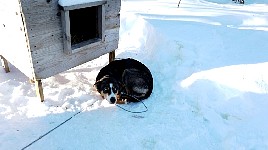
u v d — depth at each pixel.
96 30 3.87
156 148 2.94
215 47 4.77
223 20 6.25
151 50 5.17
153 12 6.80
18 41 3.22
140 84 3.68
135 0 8.49
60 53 3.47
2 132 3.02
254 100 3.55
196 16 6.52
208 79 3.95
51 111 3.43
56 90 3.86
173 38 4.98
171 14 6.66
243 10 7.78
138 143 2.99
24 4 2.83
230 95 3.69
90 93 3.89
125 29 6.04
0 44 3.72
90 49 3.87
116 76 3.85
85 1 3.32
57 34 3.32
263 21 6.21
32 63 3.18
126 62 3.97
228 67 4.15
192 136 3.11
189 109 3.56
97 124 3.27
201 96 3.73
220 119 3.34
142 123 3.32
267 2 10.48
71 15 3.96
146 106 3.66
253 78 3.87
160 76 4.31
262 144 2.95
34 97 3.66
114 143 2.98
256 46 4.79
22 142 2.91
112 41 4.20
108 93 3.60
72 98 3.71
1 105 3.44
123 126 3.25
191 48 4.68
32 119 3.27
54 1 3.11
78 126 3.21
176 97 3.78
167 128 3.24
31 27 2.99
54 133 3.08
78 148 2.89
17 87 3.85
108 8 3.84
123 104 3.73
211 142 3.05
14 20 3.07
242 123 3.25
